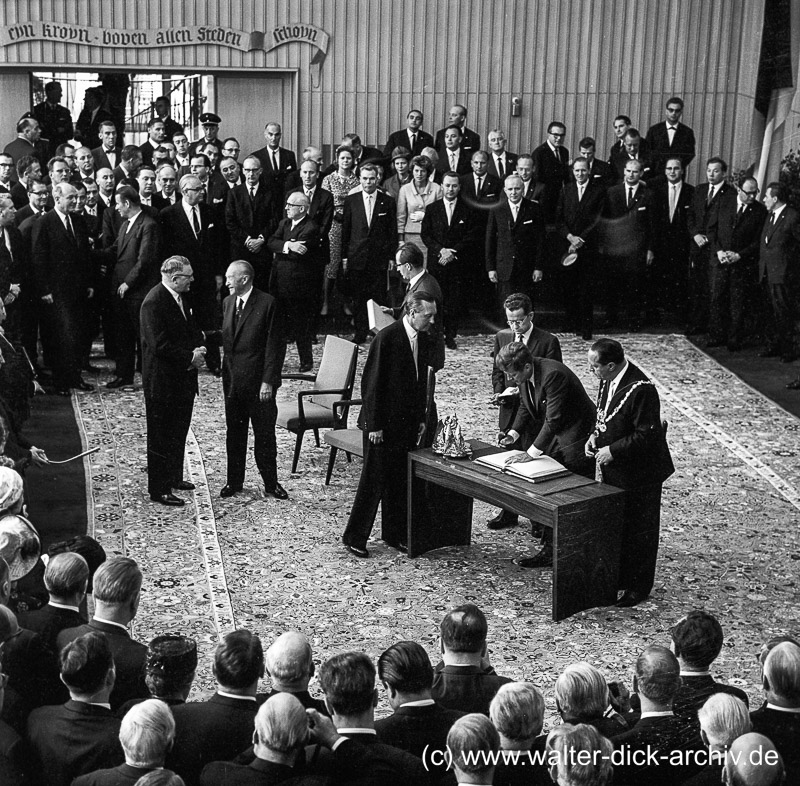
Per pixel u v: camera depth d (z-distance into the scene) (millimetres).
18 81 14891
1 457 6578
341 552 7910
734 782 3662
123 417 10383
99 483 8875
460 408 10617
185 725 4238
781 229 12172
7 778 4094
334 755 3988
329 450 9781
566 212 12984
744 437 10211
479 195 12859
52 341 10852
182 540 7977
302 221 11719
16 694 4652
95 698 4180
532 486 7098
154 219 11219
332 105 15273
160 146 13492
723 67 15344
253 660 4309
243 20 14914
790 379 11812
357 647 6656
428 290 9406
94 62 14781
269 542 8016
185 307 8477
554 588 6945
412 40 15180
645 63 15352
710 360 12430
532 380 7562
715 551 8008
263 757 3891
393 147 14273
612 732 4391
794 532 8352
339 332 13312
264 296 8539
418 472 7676
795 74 14594
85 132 15547
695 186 14594
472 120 15430
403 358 7691
